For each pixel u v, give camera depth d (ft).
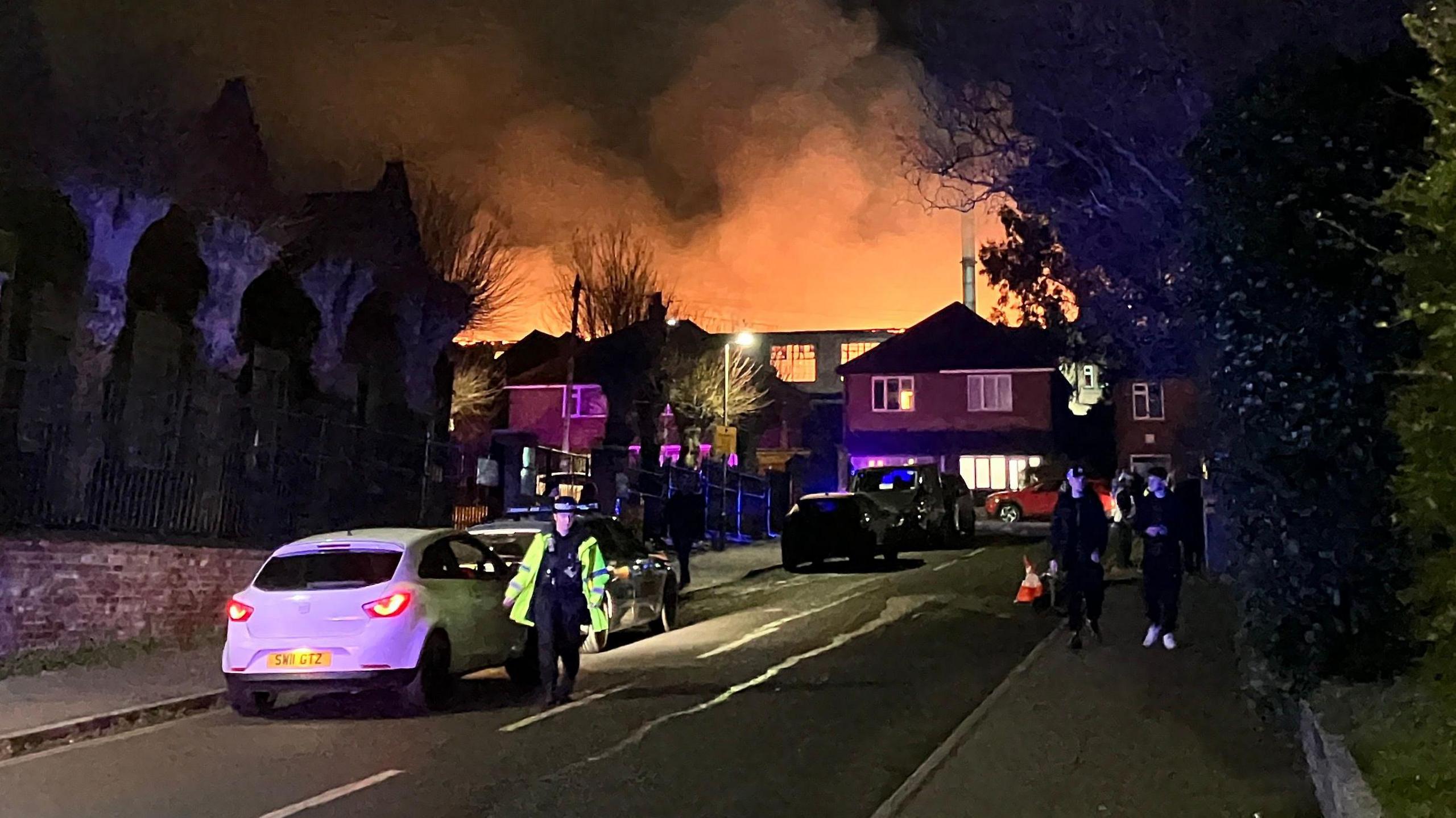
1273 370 26.99
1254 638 29.89
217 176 61.98
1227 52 42.45
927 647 45.70
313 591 33.60
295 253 69.15
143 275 61.31
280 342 69.15
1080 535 41.14
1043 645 41.98
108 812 23.71
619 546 50.44
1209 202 29.04
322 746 30.07
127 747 30.19
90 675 39.14
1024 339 160.45
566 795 24.75
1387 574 25.50
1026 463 157.28
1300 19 34.83
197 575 48.67
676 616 55.93
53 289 50.42
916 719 32.24
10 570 40.57
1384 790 17.43
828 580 74.90
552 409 163.53
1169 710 30.30
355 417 68.33
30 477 43.65
